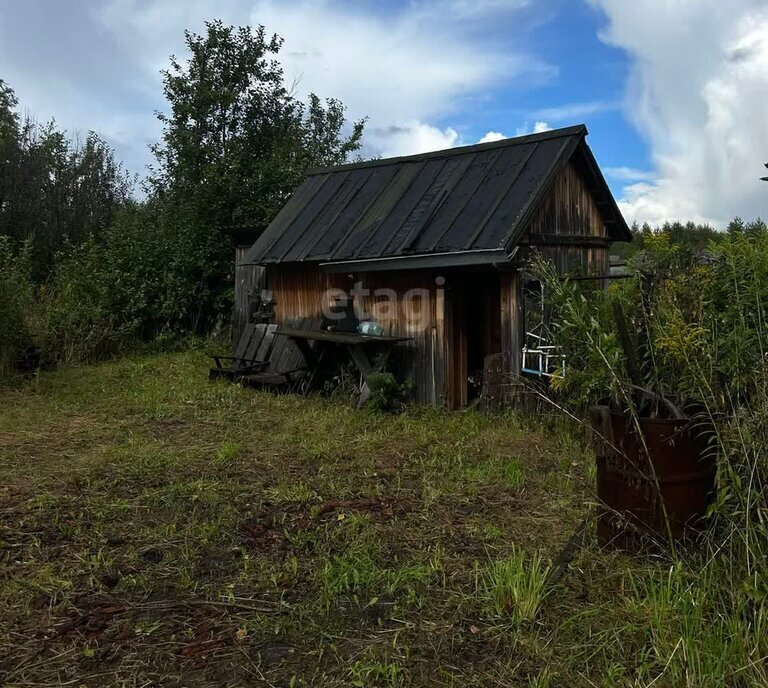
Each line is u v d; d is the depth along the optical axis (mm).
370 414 7559
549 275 4820
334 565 3582
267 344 10039
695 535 3453
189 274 13750
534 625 2953
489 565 3502
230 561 3693
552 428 6656
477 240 7438
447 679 2586
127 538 3988
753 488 3145
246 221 14258
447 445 6207
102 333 12195
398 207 8922
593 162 8484
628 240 9469
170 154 15227
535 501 4590
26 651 2793
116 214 17141
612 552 3598
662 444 3414
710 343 3660
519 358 7512
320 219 9812
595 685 2535
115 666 2693
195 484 4938
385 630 2949
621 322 3680
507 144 8852
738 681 2492
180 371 10711
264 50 15836
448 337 8203
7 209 19672
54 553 3764
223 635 2918
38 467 5469
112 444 6281
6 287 9836
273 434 6707
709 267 4137
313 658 2744
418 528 4113
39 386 9156
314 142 17750
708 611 2918
